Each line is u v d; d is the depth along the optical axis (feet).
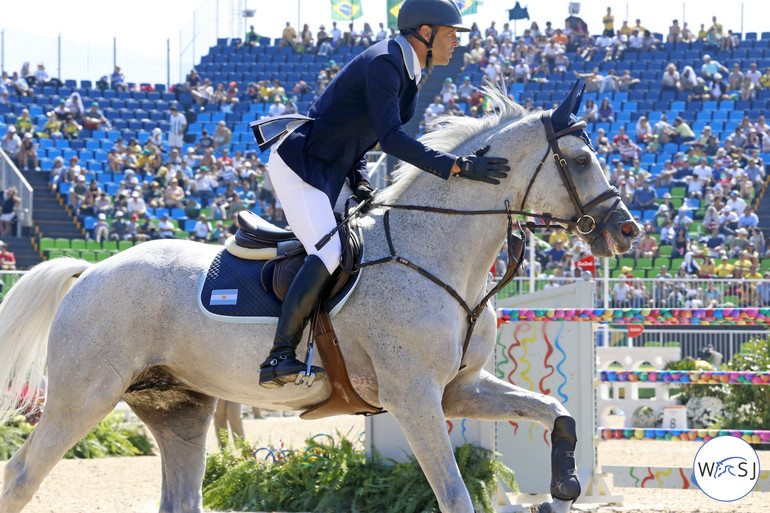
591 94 179.93
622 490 48.85
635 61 190.49
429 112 162.91
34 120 171.53
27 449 29.73
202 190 150.71
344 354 28.12
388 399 27.43
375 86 27.66
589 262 77.77
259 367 28.37
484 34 204.85
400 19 29.30
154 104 184.44
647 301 99.50
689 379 38.55
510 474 39.91
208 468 45.06
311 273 27.61
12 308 31.42
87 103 181.78
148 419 32.14
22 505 29.66
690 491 48.32
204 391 30.58
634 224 27.84
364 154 30.27
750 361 76.54
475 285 28.81
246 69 198.70
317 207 28.30
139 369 29.55
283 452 45.60
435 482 26.89
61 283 31.53
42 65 188.34
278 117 28.84
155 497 47.70
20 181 132.57
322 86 186.39
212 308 28.91
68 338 29.43
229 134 167.63
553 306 42.14
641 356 84.17
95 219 140.26
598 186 28.17
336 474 40.86
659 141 161.38
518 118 29.91
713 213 136.26
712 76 180.86
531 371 41.65
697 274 119.55
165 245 30.83
